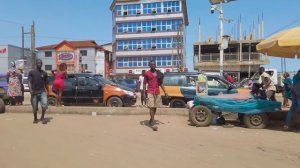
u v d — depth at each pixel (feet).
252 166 25.90
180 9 266.16
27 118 48.70
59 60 283.79
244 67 196.65
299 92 39.93
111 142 33.30
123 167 25.23
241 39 204.54
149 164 25.99
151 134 37.40
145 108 52.85
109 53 310.65
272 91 45.55
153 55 270.67
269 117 47.70
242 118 44.62
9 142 33.27
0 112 54.85
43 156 28.25
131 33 274.98
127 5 275.80
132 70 274.98
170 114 51.78
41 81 43.47
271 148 31.78
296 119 43.93
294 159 28.17
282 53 49.49
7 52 280.10
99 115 52.37
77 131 38.86
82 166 25.48
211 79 57.98
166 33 268.21
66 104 61.31
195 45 207.10
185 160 27.20
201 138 35.68
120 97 59.72
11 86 59.82
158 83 41.73
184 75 59.36
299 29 40.27
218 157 28.25
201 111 43.01
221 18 101.30
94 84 60.59
